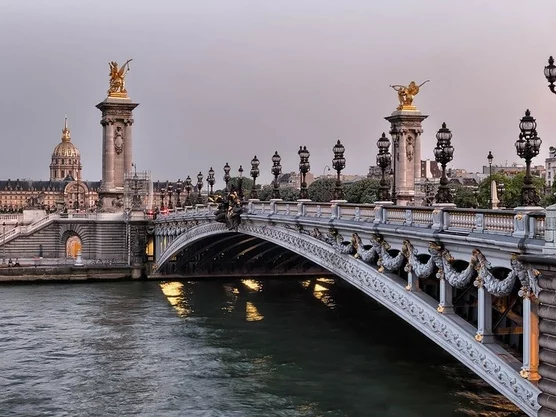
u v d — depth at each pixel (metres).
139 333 81.25
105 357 70.25
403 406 50.69
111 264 138.38
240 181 95.31
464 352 40.84
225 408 53.59
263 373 62.12
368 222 54.28
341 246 59.56
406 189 154.12
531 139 36.50
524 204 36.34
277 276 134.62
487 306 38.94
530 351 34.44
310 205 67.44
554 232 31.44
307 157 71.50
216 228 99.69
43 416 53.59
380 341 72.44
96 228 149.25
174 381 61.28
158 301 105.75
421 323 46.22
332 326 81.44
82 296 111.44
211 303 102.75
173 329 83.06
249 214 83.62
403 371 60.09
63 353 72.19
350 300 102.88
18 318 91.19
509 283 36.03
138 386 60.41
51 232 148.75
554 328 31.30
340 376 59.41
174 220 124.44
